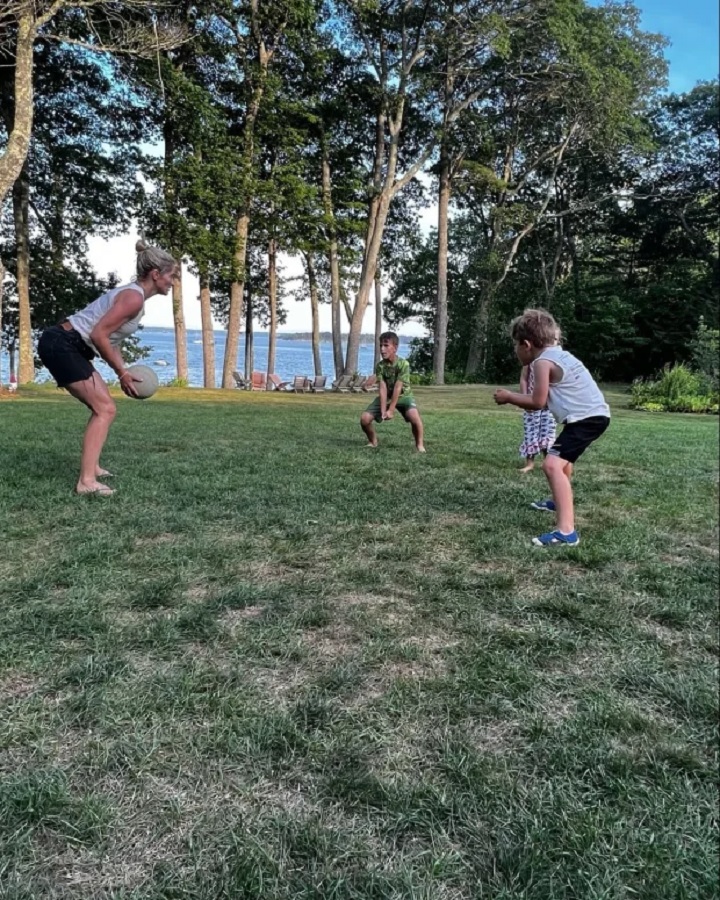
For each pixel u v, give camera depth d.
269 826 1.36
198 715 1.75
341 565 3.06
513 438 8.62
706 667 2.17
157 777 1.50
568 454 3.53
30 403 12.27
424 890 1.21
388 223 32.94
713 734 1.79
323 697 1.87
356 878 1.24
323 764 1.57
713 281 33.56
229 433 8.04
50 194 22.31
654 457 7.31
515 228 32.44
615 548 3.49
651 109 31.47
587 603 2.70
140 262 4.33
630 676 2.08
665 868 1.30
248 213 21.89
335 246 25.39
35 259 23.11
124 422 8.94
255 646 2.18
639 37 27.50
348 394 22.58
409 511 4.16
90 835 1.31
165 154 21.53
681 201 33.06
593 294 34.69
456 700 1.89
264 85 20.78
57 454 5.74
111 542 3.23
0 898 1.15
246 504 4.15
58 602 2.47
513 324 3.83
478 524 3.92
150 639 2.19
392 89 25.12
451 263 34.22
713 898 1.25
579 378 3.56
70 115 21.33
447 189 27.81
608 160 30.33
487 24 21.62
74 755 1.57
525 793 1.50
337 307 27.23
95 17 17.27
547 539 3.50
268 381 24.58
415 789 1.49
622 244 36.97
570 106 26.17
